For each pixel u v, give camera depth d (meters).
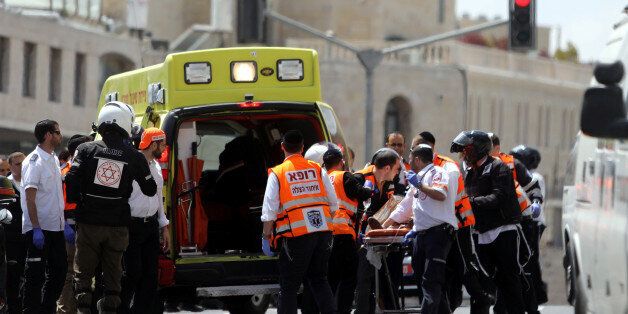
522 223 31.88
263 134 33.19
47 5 97.12
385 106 126.75
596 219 23.09
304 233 28.05
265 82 31.77
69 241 31.69
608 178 22.23
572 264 26.78
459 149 29.20
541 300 32.75
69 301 32.09
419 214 28.44
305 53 32.06
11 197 31.83
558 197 154.38
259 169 33.12
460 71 130.88
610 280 21.84
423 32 135.25
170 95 31.11
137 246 29.09
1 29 89.44
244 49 31.66
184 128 30.70
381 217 29.69
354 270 29.73
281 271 28.34
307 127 31.97
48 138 30.66
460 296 29.80
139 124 32.25
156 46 109.62
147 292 29.42
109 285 28.23
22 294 33.47
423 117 128.88
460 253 28.77
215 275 30.31
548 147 154.12
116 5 109.00
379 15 132.00
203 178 33.22
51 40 94.62
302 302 29.83
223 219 33.03
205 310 38.66
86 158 27.95
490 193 29.11
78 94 98.69
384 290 29.73
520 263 29.66
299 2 131.38
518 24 53.38
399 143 32.75
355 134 124.56
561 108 156.62
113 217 27.98
